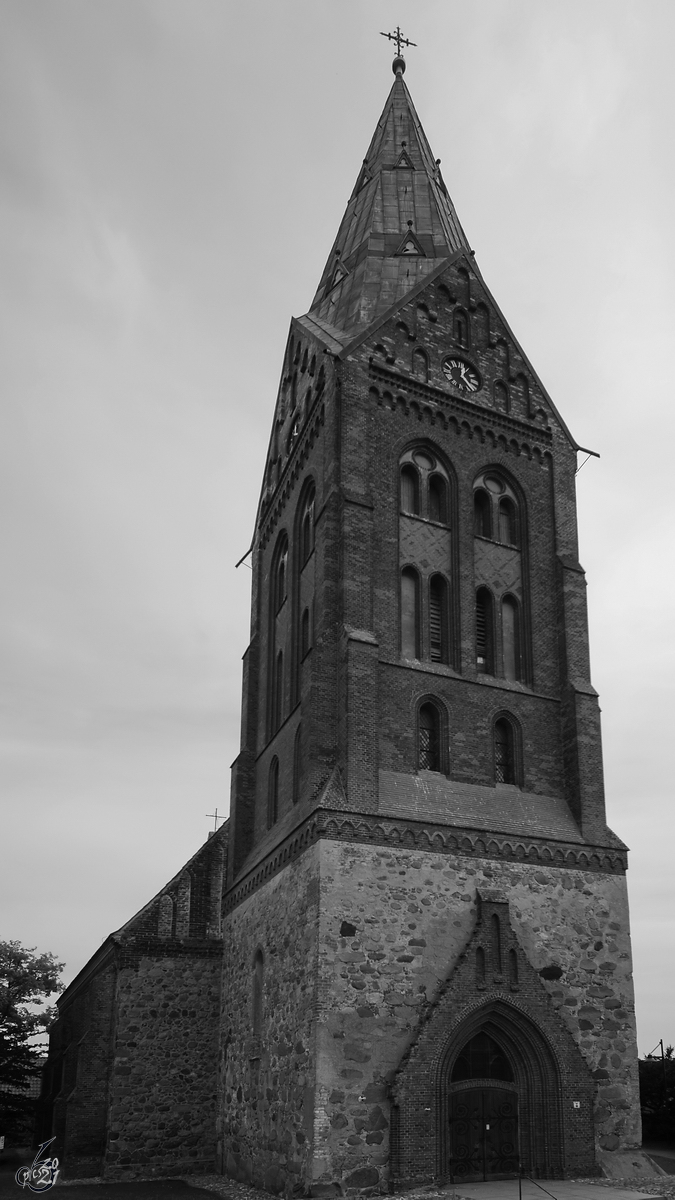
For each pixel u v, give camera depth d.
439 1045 27.39
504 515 37.53
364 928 28.05
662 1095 42.53
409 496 35.75
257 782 39.84
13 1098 47.03
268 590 42.12
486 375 38.59
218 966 39.56
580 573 36.78
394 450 35.44
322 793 29.34
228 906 39.19
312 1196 25.11
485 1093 28.27
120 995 37.97
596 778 33.69
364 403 35.22
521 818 32.12
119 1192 30.70
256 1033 32.75
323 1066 26.25
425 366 37.28
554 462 38.56
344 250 43.59
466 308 39.31
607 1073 29.98
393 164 45.12
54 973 46.50
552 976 30.23
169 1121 36.91
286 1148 27.77
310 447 37.78
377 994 27.53
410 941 28.45
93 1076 37.16
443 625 34.72
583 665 35.53
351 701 30.53
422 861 29.53
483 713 33.56
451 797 31.48
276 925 31.75
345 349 35.66
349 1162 25.67
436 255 41.53
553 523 37.69
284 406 42.97
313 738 31.00
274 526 42.12
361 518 33.34
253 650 42.47
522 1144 28.17
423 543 35.12
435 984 28.36
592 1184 27.09
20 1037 46.62
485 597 35.75
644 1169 28.88
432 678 33.16
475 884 30.06
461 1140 27.48
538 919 30.66
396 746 31.62
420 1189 25.88
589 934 31.30
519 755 33.69
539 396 39.44
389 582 33.59
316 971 27.20
